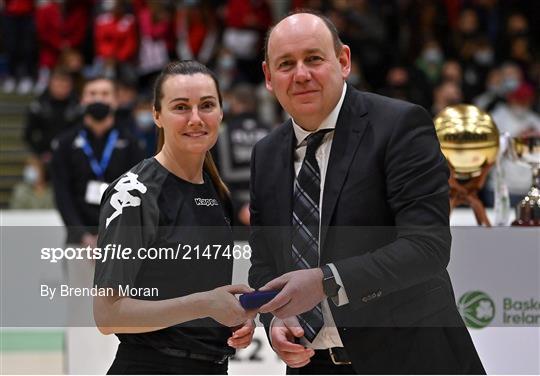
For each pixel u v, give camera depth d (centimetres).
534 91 1803
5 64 2127
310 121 437
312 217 440
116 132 897
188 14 1978
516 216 543
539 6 2144
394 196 423
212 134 425
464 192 556
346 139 437
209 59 1989
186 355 418
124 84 1459
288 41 420
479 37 1944
